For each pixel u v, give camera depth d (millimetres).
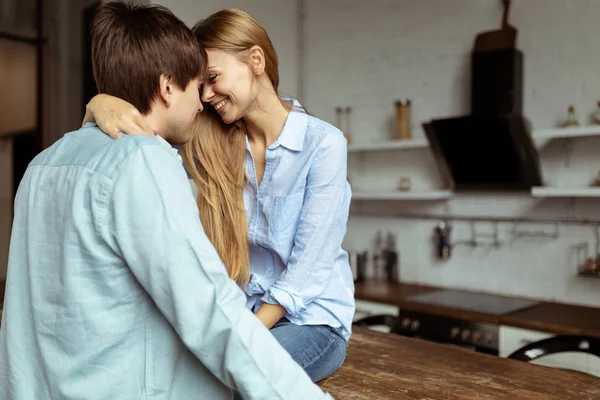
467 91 3980
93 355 1008
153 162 999
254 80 1466
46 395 1061
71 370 1017
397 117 4125
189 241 976
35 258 1072
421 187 4270
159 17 1124
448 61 4074
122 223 966
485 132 3402
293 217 1558
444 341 3404
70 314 1009
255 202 1627
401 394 1535
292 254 1551
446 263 4145
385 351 1976
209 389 1075
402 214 4383
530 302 3576
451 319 3363
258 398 974
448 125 3535
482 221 3961
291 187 1541
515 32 3486
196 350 979
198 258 976
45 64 4801
